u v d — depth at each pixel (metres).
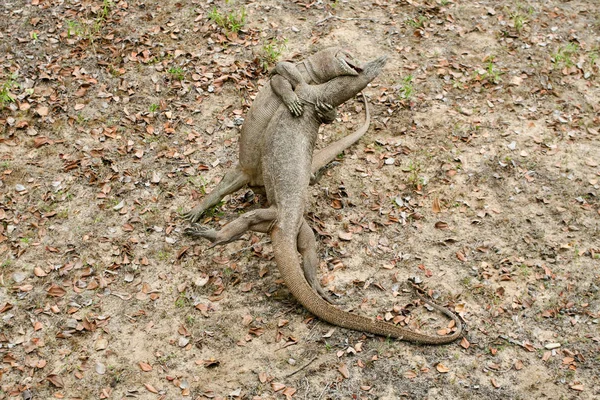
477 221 10.55
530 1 15.27
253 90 12.43
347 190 10.87
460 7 14.81
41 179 10.73
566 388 8.50
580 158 11.72
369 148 11.58
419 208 10.70
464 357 8.75
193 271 9.58
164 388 8.28
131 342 8.74
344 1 14.65
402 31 14.05
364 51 13.50
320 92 9.14
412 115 12.30
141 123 11.72
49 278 9.41
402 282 9.63
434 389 8.38
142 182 10.76
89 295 9.24
